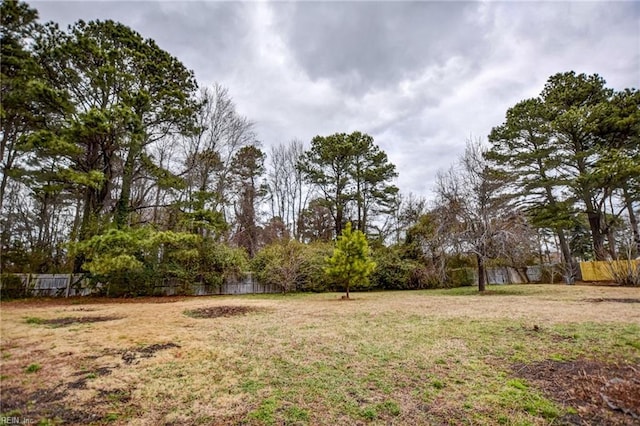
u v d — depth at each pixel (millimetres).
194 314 8062
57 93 10750
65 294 12758
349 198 24359
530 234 13734
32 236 19922
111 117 11672
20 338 5090
